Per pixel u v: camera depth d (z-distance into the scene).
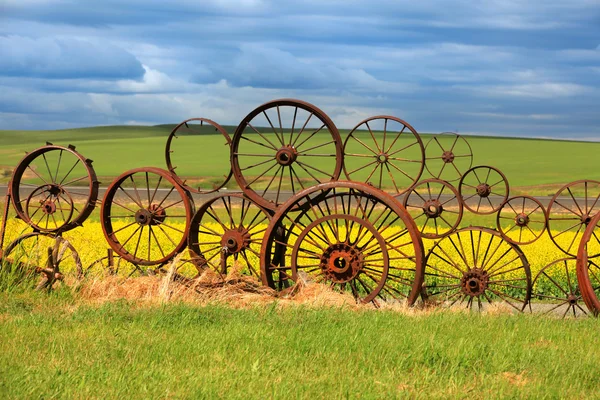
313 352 7.89
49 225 23.44
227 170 74.62
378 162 13.66
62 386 6.28
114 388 6.28
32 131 157.50
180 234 21.81
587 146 108.38
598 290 15.49
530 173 72.31
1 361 7.02
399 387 6.71
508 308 13.35
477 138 122.81
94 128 161.62
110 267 13.63
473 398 6.45
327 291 12.15
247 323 9.48
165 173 13.66
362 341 8.27
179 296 11.73
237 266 13.18
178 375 6.75
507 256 18.31
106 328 8.79
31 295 11.33
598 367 7.56
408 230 12.38
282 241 13.64
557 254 18.81
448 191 52.97
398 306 12.21
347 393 6.32
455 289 15.34
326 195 13.12
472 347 8.05
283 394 6.24
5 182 61.44
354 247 12.56
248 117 13.16
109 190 13.80
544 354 8.05
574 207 37.53
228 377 6.67
